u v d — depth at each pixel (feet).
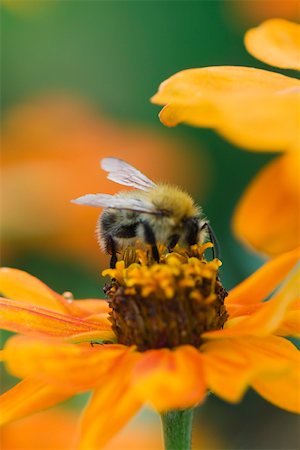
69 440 0.80
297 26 0.61
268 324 0.56
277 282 0.64
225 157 0.97
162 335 0.61
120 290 0.61
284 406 0.58
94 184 0.89
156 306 0.61
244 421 1.06
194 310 0.61
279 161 0.52
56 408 0.82
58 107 0.95
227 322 0.62
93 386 0.58
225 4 0.97
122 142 0.92
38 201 0.88
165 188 0.64
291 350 0.59
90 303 0.67
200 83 0.56
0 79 1.01
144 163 0.91
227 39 0.99
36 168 0.90
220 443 1.01
